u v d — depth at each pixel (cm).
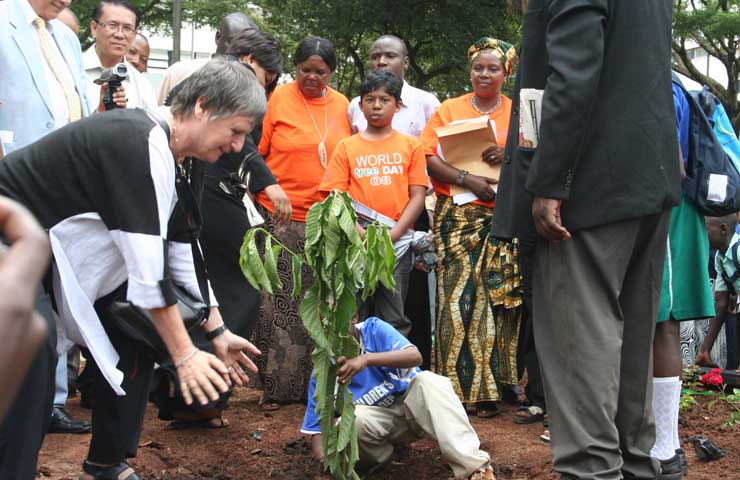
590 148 332
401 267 538
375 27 2131
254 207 496
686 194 421
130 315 313
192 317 332
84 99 491
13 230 115
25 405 268
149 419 503
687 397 555
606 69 333
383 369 424
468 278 539
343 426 359
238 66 321
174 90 423
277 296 536
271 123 555
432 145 561
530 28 350
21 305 104
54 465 404
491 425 515
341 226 336
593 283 335
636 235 339
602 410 326
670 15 349
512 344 544
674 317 396
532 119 346
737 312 666
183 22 2222
